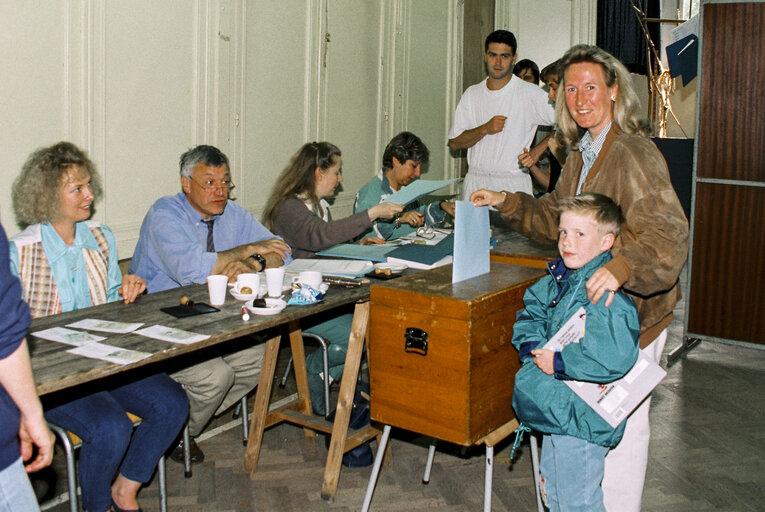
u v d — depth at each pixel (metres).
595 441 2.28
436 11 6.99
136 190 4.12
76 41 3.71
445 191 7.41
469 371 2.44
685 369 4.79
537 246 3.33
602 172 2.47
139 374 2.82
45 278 2.74
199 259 3.14
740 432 3.84
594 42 8.05
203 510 3.02
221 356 3.30
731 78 4.62
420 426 2.58
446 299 2.43
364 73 6.06
